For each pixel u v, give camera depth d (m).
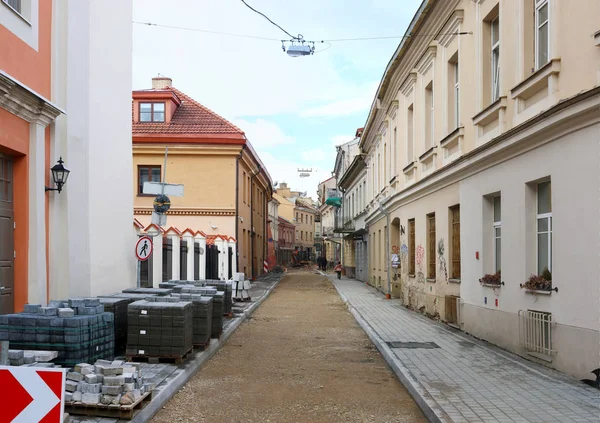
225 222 25.41
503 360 8.44
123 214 11.81
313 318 15.58
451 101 12.98
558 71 7.37
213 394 6.87
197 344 9.08
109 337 6.96
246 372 8.22
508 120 9.12
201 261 17.94
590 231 6.59
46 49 8.96
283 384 7.48
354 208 39.34
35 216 8.35
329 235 61.81
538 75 7.82
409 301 17.27
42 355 5.77
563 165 7.22
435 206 14.05
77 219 9.60
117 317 8.32
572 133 6.99
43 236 8.56
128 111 12.24
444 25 12.81
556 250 7.42
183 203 25.28
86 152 9.87
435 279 14.10
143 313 7.96
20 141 8.13
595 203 6.50
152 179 25.42
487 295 10.15
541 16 8.37
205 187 25.38
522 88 8.37
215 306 10.54
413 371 7.73
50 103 8.48
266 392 7.01
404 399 6.72
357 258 38.56
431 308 14.47
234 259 24.02
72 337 6.17
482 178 10.40
